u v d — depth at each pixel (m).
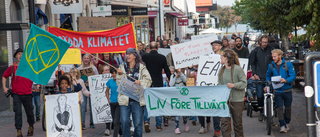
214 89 8.27
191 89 8.50
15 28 12.79
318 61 4.32
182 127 10.76
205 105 8.41
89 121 12.00
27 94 9.94
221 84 8.28
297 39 12.84
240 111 8.09
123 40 12.17
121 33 12.16
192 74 10.80
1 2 15.54
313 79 4.34
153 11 37.19
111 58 14.37
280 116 9.61
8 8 15.95
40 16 17.75
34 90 11.93
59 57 8.05
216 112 8.33
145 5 35.34
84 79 11.67
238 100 8.07
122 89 7.84
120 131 9.41
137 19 34.97
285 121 9.91
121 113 7.95
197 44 11.69
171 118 11.93
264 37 10.52
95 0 26.25
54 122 8.40
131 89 7.86
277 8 13.03
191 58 11.67
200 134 9.80
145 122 10.18
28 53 8.02
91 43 12.05
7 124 11.88
